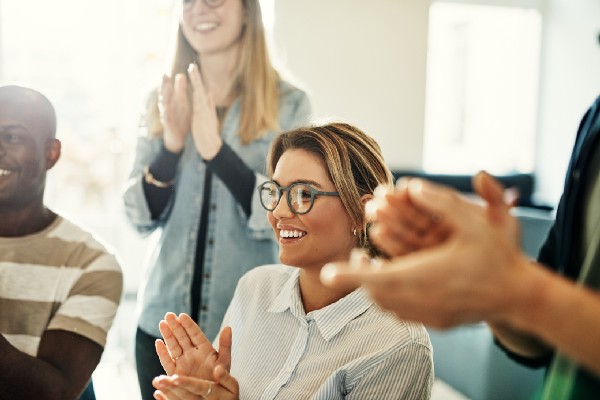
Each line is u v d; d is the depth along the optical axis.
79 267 1.32
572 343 0.46
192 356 1.07
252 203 1.73
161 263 1.84
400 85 4.74
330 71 4.59
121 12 4.15
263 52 1.87
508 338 0.82
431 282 0.45
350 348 1.11
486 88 5.25
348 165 1.13
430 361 1.09
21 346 1.26
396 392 1.07
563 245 0.88
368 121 4.71
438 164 5.17
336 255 1.16
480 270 0.44
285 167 1.16
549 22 5.09
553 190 5.01
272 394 1.14
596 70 4.65
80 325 1.27
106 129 4.24
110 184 4.28
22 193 1.27
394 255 0.53
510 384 2.44
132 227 1.89
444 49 5.12
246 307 1.32
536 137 5.21
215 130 1.71
